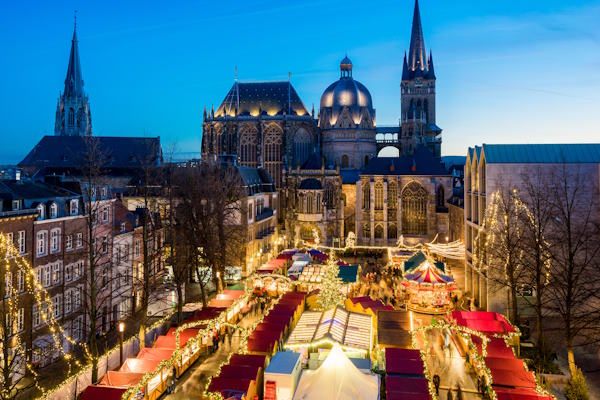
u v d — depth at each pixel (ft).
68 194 173.68
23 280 141.79
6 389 101.30
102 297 180.55
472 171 227.40
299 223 402.93
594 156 194.18
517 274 180.45
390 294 230.48
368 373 115.44
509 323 151.43
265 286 230.27
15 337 129.70
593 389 123.24
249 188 313.73
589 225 185.88
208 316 165.07
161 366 120.88
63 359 152.56
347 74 534.78
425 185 406.21
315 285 221.87
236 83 523.29
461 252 281.13
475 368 133.39
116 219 202.49
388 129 615.98
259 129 479.82
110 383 114.11
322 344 133.90
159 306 201.26
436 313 201.98
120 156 431.43
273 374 111.14
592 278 173.37
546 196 183.52
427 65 622.13
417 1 614.34
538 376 115.96
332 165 462.60
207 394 106.42
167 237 242.78
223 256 229.04
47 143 444.14
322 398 100.17
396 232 411.95
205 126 490.08
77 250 169.99
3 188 150.10
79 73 653.71
